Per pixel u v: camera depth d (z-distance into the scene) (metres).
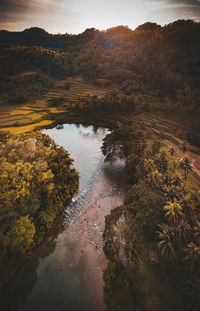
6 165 39.03
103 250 37.41
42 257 35.88
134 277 31.48
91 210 47.72
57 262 35.16
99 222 44.19
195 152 78.94
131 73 187.62
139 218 36.78
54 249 37.53
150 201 38.84
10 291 30.42
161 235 33.62
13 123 102.44
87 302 29.47
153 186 45.62
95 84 182.38
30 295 30.11
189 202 39.31
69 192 50.22
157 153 60.00
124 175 62.88
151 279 31.39
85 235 40.75
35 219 38.38
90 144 85.94
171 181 46.22
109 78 192.12
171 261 33.69
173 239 34.41
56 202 44.16
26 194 34.56
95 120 113.88
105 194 53.84
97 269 34.22
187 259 32.75
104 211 47.59
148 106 128.38
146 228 37.72
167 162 54.75
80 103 124.88
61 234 40.84
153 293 29.66
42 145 57.47
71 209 47.66
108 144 66.06
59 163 49.38
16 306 28.81
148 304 28.42
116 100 121.19
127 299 28.98
